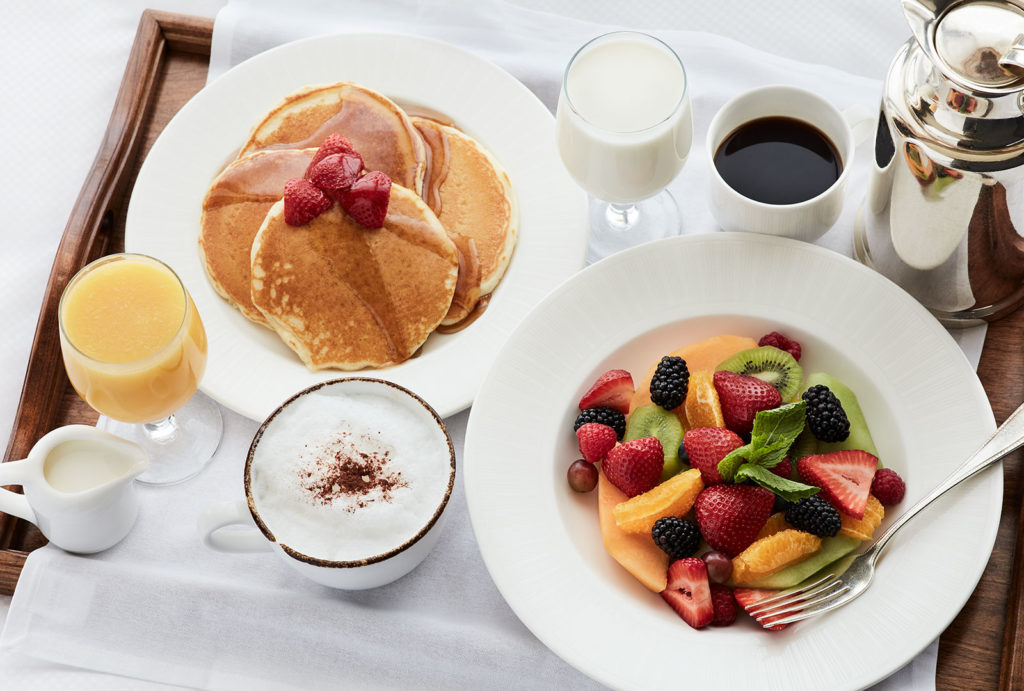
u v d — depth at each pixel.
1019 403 1.05
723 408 1.03
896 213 1.03
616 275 1.06
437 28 1.21
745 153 1.07
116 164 1.14
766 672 0.96
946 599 0.96
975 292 1.05
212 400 1.09
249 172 1.11
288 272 1.08
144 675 1.02
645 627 0.98
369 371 1.07
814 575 0.99
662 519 0.99
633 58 1.06
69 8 1.23
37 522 1.02
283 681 1.02
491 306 1.08
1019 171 0.98
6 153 1.20
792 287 1.05
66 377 1.09
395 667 1.01
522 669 1.01
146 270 1.03
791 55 1.21
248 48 1.18
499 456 1.02
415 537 0.96
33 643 1.02
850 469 1.00
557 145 1.08
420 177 1.11
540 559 1.00
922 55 0.98
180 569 1.04
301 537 0.98
